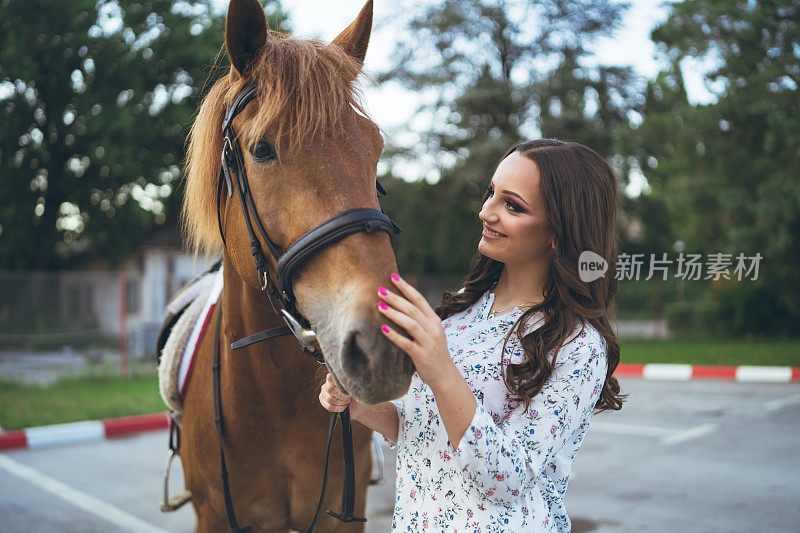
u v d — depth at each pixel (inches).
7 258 714.2
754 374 323.9
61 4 626.8
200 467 75.0
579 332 45.9
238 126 53.9
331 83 50.4
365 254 44.8
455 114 700.7
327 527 74.7
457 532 45.1
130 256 711.7
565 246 47.0
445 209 689.6
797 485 158.1
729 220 477.1
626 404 269.3
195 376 76.5
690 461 183.2
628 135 570.6
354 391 41.2
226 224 59.8
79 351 442.6
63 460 198.5
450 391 39.7
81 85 675.4
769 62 443.8
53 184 710.5
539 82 676.1
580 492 158.6
